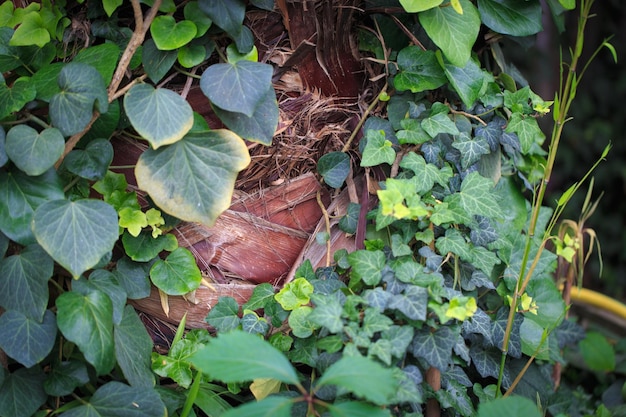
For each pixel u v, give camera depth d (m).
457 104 1.43
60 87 1.16
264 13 1.31
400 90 1.34
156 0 1.20
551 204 2.91
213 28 1.26
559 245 1.64
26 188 1.16
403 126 1.35
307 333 1.25
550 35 2.91
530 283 1.56
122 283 1.27
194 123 1.23
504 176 1.58
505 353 1.34
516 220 1.59
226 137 1.20
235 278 1.36
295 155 1.34
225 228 1.32
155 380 1.29
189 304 1.33
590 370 2.08
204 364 0.96
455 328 1.24
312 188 1.37
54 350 1.23
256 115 1.23
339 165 1.35
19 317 1.15
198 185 1.19
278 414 0.93
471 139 1.39
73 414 1.17
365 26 1.38
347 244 1.37
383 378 0.96
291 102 1.34
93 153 1.20
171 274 1.28
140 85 1.17
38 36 1.26
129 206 1.26
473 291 1.43
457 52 1.28
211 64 1.30
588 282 2.93
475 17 1.31
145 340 1.29
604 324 2.15
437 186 1.36
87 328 1.13
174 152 1.18
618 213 2.95
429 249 1.30
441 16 1.29
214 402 1.30
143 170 1.18
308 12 1.30
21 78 1.24
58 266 1.24
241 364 0.97
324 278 1.33
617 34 2.99
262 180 1.34
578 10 2.92
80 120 1.14
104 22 1.29
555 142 1.26
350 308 1.18
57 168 1.20
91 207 1.13
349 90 1.39
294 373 0.98
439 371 1.31
